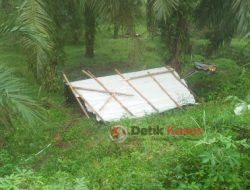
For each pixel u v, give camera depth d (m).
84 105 7.62
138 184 4.29
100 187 4.41
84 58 12.81
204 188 4.12
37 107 5.11
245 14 7.11
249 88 8.52
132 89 7.91
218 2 9.41
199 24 10.09
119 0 7.39
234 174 4.13
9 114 5.32
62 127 7.10
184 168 4.59
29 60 7.18
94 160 5.33
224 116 6.14
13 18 6.16
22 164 5.41
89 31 12.24
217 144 4.60
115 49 14.17
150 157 5.09
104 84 7.91
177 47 9.23
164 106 7.71
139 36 8.94
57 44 8.52
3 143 6.36
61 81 9.10
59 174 4.68
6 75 5.07
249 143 5.11
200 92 9.23
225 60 12.55
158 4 6.68
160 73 8.54
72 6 9.23
